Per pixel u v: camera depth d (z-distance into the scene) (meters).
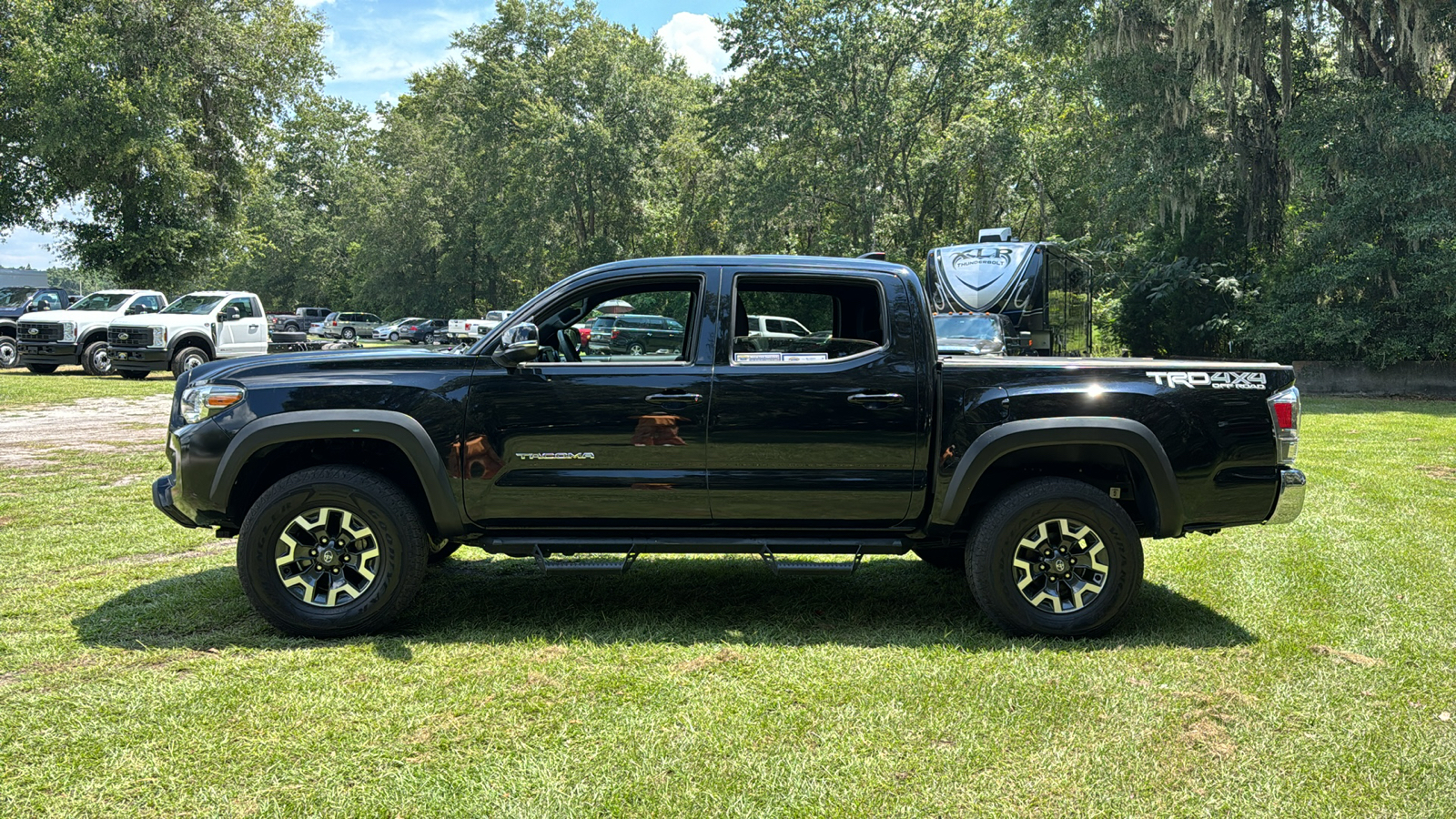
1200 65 23.95
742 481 4.63
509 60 50.84
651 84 47.12
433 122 61.84
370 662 4.23
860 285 4.75
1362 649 4.46
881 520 4.75
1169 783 3.16
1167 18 23.64
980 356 4.88
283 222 73.25
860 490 4.64
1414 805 3.02
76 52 29.80
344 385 4.63
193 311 22.20
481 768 3.22
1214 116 26.14
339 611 4.57
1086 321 24.17
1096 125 33.59
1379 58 22.06
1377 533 6.87
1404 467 10.06
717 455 4.63
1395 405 19.36
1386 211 21.09
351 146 75.44
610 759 3.29
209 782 3.12
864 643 4.57
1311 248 23.20
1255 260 25.81
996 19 36.34
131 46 31.17
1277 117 25.11
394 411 4.60
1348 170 21.81
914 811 2.96
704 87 43.72
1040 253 18.36
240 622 4.80
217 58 33.31
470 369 4.67
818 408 4.61
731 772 3.21
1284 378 4.77
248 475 4.80
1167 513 4.66
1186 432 4.64
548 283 56.09
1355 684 4.02
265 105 35.94
